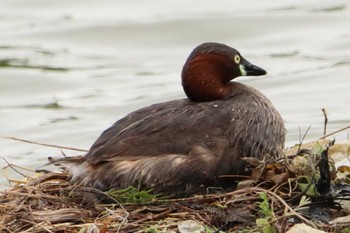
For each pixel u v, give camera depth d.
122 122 10.86
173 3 26.55
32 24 25.38
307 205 9.83
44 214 9.93
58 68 22.47
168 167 10.35
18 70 22.31
